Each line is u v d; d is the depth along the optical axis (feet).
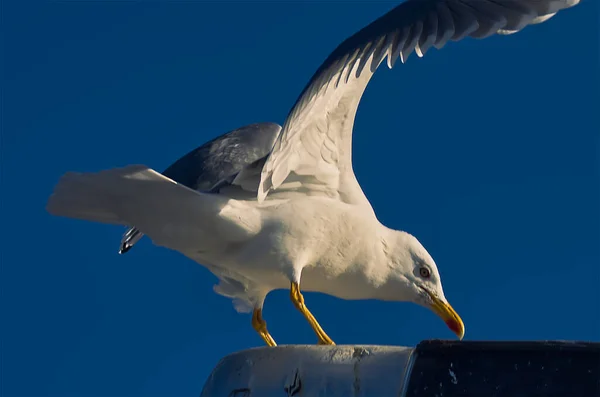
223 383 27.25
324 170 37.96
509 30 32.40
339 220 37.35
